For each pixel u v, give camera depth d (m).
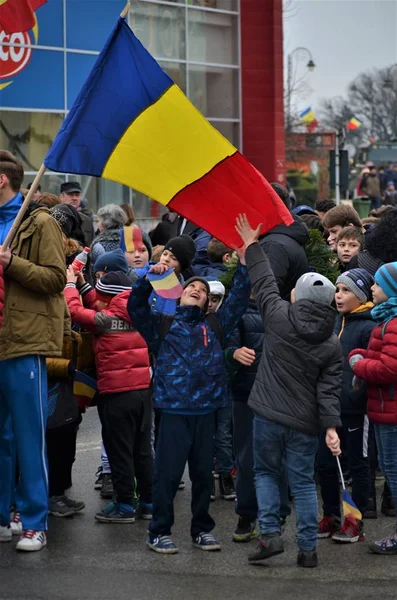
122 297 9.48
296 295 8.35
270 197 8.51
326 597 7.62
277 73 35.69
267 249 9.49
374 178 41.72
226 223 8.65
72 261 10.40
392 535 8.90
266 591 7.74
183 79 33.16
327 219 12.41
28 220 8.52
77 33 28.80
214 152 8.41
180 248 9.66
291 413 8.23
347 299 9.54
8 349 8.45
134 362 9.46
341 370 8.30
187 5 32.91
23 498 8.63
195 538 8.82
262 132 35.78
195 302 8.71
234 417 9.08
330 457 9.21
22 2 13.29
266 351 8.38
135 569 8.20
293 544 9.00
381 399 8.79
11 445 8.80
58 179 28.81
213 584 7.88
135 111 8.34
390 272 8.68
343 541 9.03
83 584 7.80
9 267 8.27
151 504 9.64
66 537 9.05
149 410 9.60
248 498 8.95
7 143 27.59
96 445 12.80
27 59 27.72
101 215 12.89
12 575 7.98
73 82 28.83
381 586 7.90
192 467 8.76
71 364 9.27
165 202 8.55
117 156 8.41
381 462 8.93
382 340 8.68
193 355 8.60
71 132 8.33
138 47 8.29
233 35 34.94
